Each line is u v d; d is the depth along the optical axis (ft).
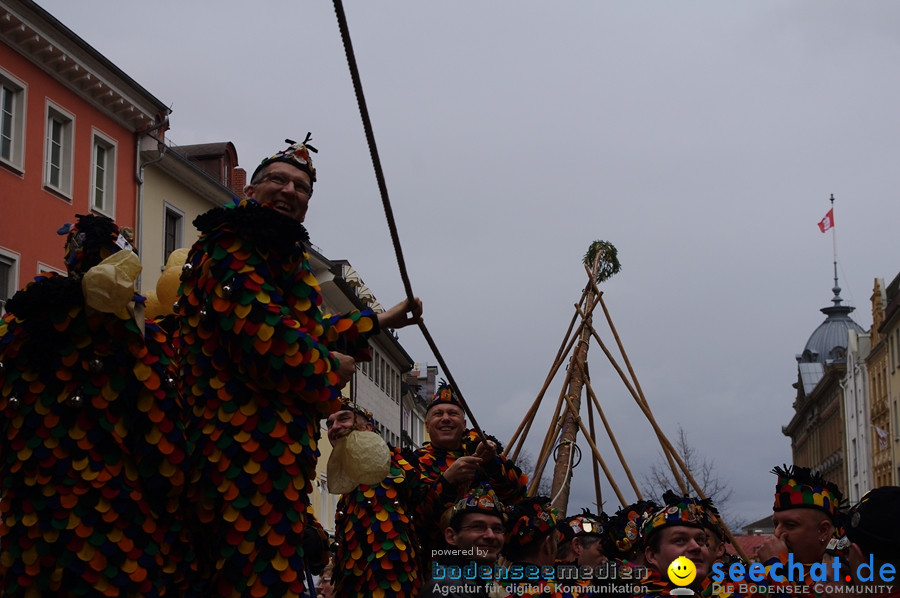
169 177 83.66
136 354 11.76
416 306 14.39
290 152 14.06
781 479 17.21
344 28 11.85
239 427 12.48
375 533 17.93
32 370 11.56
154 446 11.74
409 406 163.43
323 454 93.30
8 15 66.08
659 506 19.21
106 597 11.22
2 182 66.54
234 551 12.25
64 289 11.54
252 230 12.61
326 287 99.71
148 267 80.43
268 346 12.31
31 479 11.34
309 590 15.14
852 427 199.52
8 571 11.24
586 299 37.68
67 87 72.90
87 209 74.64
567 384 34.42
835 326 273.13
